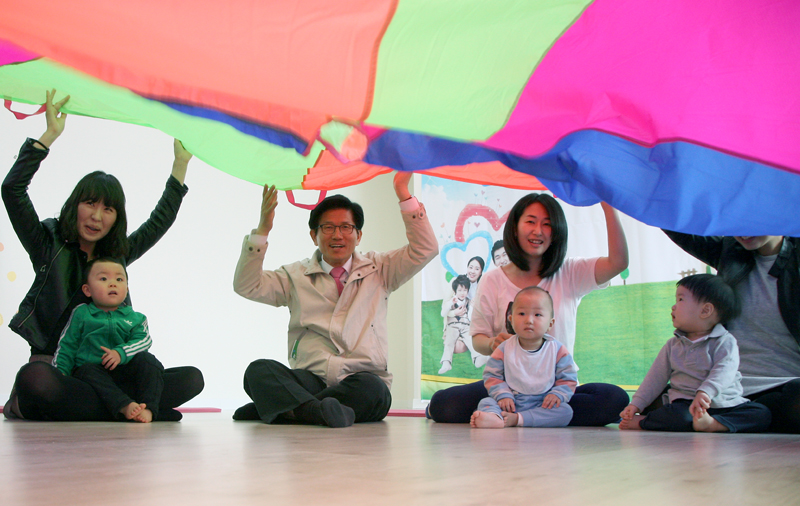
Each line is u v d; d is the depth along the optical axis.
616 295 3.66
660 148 1.56
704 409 1.85
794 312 1.99
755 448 1.24
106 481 0.71
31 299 2.22
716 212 1.65
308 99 1.46
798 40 1.33
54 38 1.28
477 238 4.29
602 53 1.35
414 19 1.21
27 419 2.04
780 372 2.03
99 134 3.48
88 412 2.03
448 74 1.36
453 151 1.63
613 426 2.14
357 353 2.17
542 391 2.10
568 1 1.22
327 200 2.25
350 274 2.22
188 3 1.14
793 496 0.66
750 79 1.42
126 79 1.41
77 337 2.19
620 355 3.61
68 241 2.28
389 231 4.73
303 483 0.70
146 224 2.51
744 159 1.57
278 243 4.14
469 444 1.25
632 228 3.66
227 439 1.33
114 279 2.24
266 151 1.87
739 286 2.11
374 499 0.60
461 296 4.29
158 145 3.71
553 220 2.22
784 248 2.02
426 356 4.38
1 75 1.58
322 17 1.18
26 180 2.15
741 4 1.27
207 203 3.86
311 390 2.08
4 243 3.10
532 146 1.60
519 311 2.13
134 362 2.19
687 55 1.36
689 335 2.05
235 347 3.89
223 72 1.36
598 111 1.51
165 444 1.20
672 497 0.64
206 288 3.81
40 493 0.62
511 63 1.36
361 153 1.62
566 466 0.88
